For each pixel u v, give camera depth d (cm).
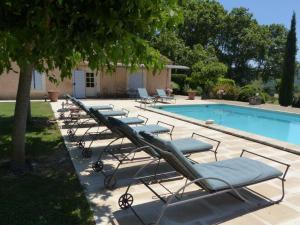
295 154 618
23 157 492
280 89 2080
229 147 673
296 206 378
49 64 335
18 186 418
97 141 697
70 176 466
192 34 3747
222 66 2395
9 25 268
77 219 334
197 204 379
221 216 349
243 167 381
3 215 334
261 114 1678
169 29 341
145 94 1786
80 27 266
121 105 1576
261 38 3703
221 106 1894
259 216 351
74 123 913
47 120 958
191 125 965
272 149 658
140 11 272
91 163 532
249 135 763
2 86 1758
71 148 630
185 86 2564
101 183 442
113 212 354
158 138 351
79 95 2002
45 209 353
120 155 585
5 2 254
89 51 296
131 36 288
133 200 386
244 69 4038
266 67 4012
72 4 254
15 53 297
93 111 607
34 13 246
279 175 374
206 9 3678
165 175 478
